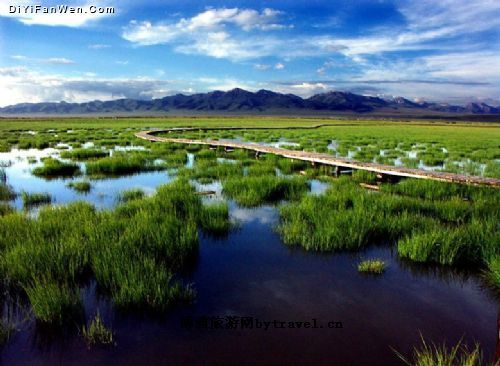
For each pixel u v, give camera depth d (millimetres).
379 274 6180
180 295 5168
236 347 4215
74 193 11984
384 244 7527
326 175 15797
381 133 52750
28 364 3887
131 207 9016
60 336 4363
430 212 9609
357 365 3957
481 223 7773
